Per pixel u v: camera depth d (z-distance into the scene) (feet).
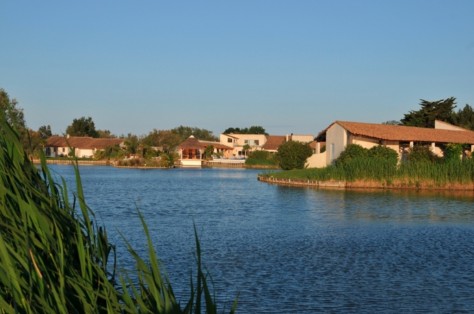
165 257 75.46
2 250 14.46
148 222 115.34
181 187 220.02
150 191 199.93
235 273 67.36
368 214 129.80
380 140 242.58
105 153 459.73
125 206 148.25
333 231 103.71
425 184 199.82
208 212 135.85
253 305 54.29
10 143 18.48
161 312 17.19
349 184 209.67
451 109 397.39
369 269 70.79
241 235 98.12
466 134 276.41
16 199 16.55
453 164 199.62
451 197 171.22
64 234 17.95
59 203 20.18
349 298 57.16
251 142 523.29
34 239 16.37
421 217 124.16
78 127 609.42
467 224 113.19
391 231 103.81
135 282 42.42
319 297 57.21
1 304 14.10
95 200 164.86
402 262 75.10
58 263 16.69
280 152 295.48
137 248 81.56
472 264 74.33
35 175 19.57
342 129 247.50
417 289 60.85
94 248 19.61
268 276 66.18
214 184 237.86
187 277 63.93
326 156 257.34
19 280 14.71
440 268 71.67
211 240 91.97
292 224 113.80
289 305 54.44
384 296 58.03
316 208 143.23
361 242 91.35
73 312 16.33
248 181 258.78
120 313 17.94
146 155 428.56
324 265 72.69
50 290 15.83
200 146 442.09
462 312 52.90
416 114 396.57
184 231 102.27
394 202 156.56
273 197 175.42
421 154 225.76
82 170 353.51
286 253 80.84
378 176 206.08
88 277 17.84
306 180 222.28
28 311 14.52
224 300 55.77
